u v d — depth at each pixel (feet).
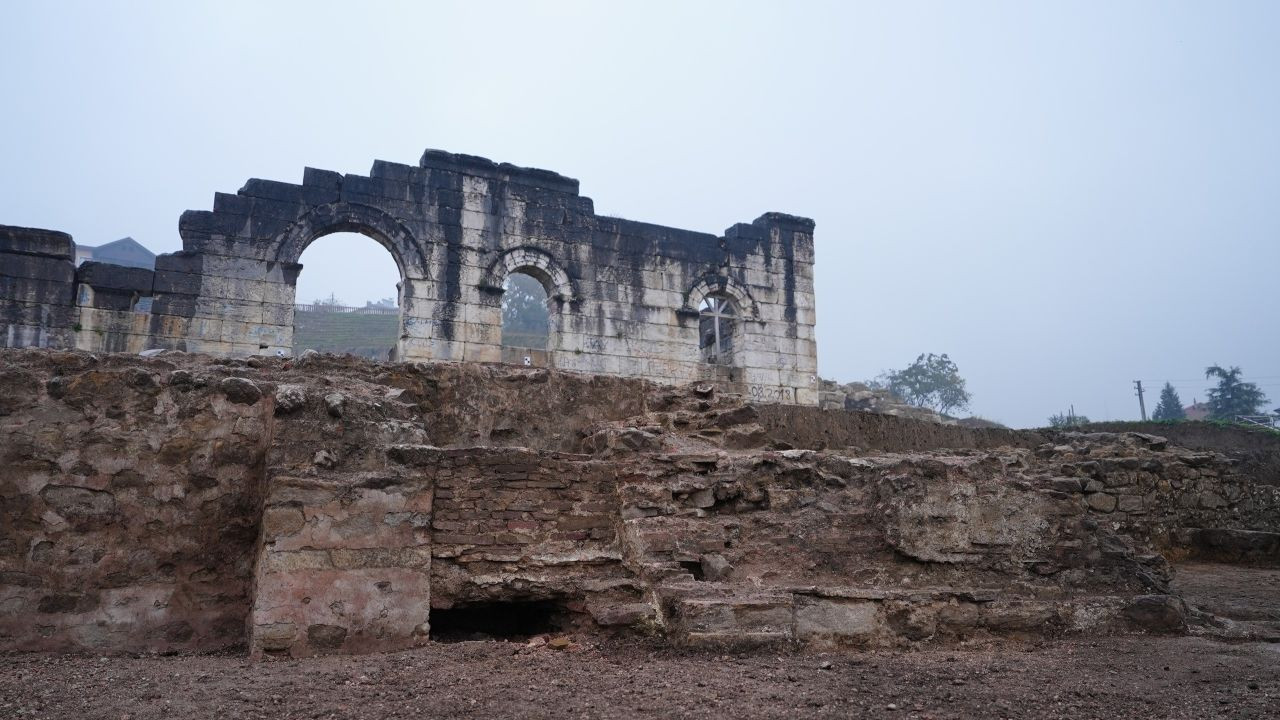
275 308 71.36
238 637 27.89
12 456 26.78
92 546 27.12
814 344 95.50
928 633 28.04
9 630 25.73
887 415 54.70
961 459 33.86
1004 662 25.61
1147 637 29.84
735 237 93.56
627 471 31.63
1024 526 32.17
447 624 28.60
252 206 71.72
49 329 63.26
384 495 26.63
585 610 27.96
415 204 78.33
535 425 38.09
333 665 23.02
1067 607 29.94
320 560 25.43
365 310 215.72
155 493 28.09
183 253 68.69
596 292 85.46
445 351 77.77
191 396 29.14
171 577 27.81
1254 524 58.49
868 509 32.65
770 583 28.78
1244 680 23.86
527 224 83.15
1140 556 34.47
